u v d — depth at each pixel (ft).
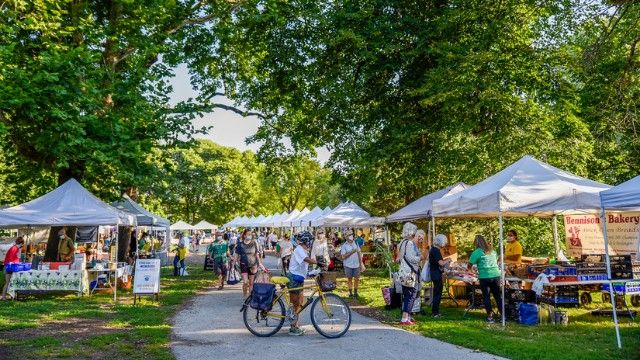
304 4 65.41
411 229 32.65
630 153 68.39
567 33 60.64
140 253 76.23
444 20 56.85
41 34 49.80
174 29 61.11
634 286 33.19
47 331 30.01
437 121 60.34
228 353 24.26
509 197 32.37
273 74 70.49
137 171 49.90
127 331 29.99
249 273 44.73
